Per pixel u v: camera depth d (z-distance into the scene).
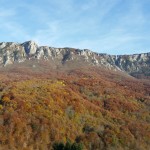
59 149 49.22
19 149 84.62
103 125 111.19
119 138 103.31
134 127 115.00
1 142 84.44
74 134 99.25
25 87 125.44
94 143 97.88
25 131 89.94
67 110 110.06
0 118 91.38
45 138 91.06
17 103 101.19
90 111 118.50
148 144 107.81
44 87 126.88
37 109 101.25
